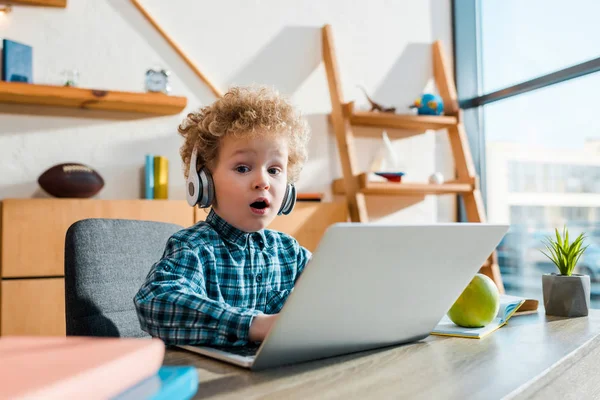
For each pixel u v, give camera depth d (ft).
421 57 8.91
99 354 0.96
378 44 8.63
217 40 7.55
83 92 6.22
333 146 8.08
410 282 1.79
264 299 3.03
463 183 8.16
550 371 1.61
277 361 1.64
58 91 6.11
